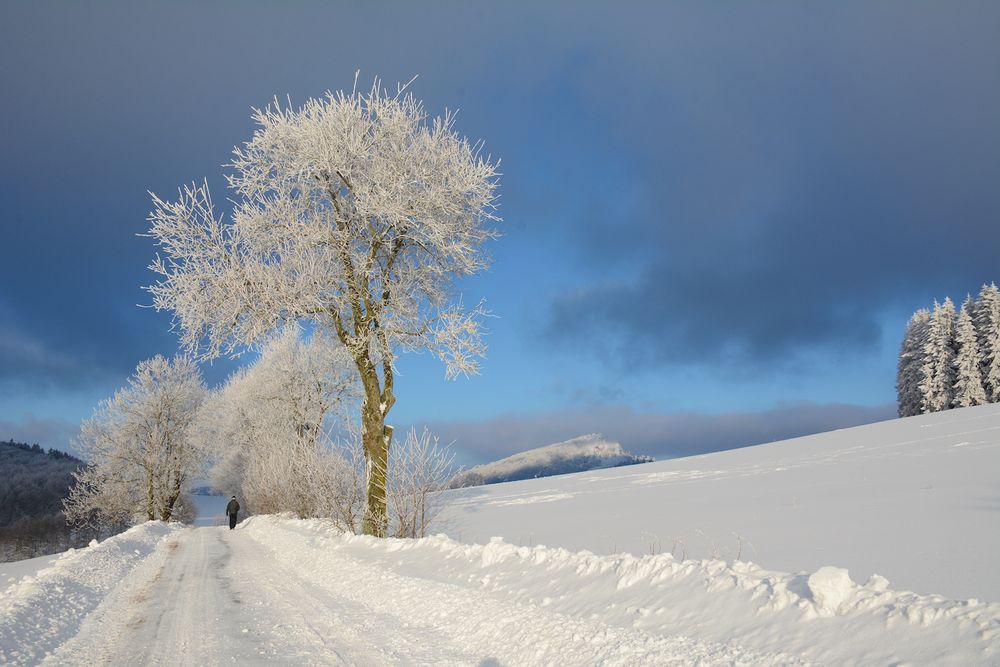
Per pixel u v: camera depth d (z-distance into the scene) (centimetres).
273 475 3041
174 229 1662
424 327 1766
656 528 1532
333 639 715
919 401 7681
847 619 457
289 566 1455
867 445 3334
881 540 1064
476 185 1800
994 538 991
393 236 1777
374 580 1050
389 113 1834
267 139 1756
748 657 454
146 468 4719
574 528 1705
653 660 496
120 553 1756
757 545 1144
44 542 5362
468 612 755
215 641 725
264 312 1666
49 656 689
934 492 1596
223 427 4591
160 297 1653
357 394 3388
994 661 342
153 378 4859
